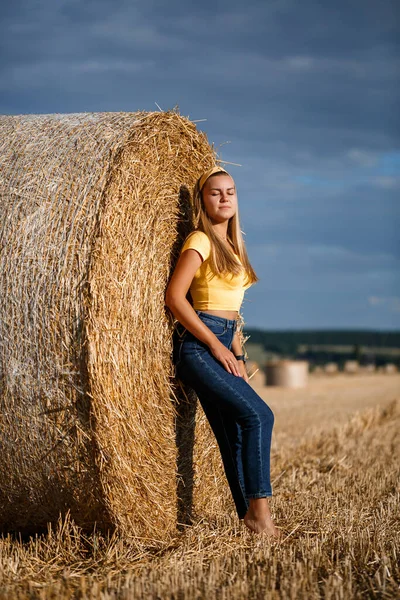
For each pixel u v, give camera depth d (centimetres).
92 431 512
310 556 499
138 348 548
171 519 581
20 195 546
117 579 475
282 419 1523
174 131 608
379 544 529
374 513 641
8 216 542
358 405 1966
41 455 529
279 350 8069
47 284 518
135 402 543
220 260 571
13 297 525
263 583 443
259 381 3731
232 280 579
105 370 512
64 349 511
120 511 535
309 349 8294
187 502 624
